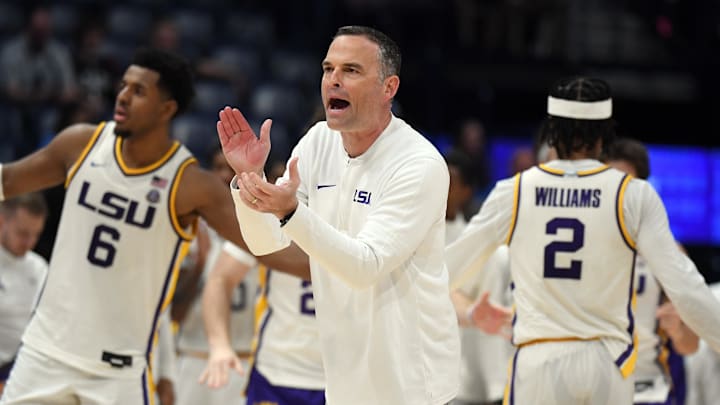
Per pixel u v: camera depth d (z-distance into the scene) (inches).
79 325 541.0
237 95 1327.5
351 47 416.2
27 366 544.1
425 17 1413.6
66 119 1035.3
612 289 501.0
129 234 545.6
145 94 549.0
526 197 512.1
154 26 1290.6
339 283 431.8
